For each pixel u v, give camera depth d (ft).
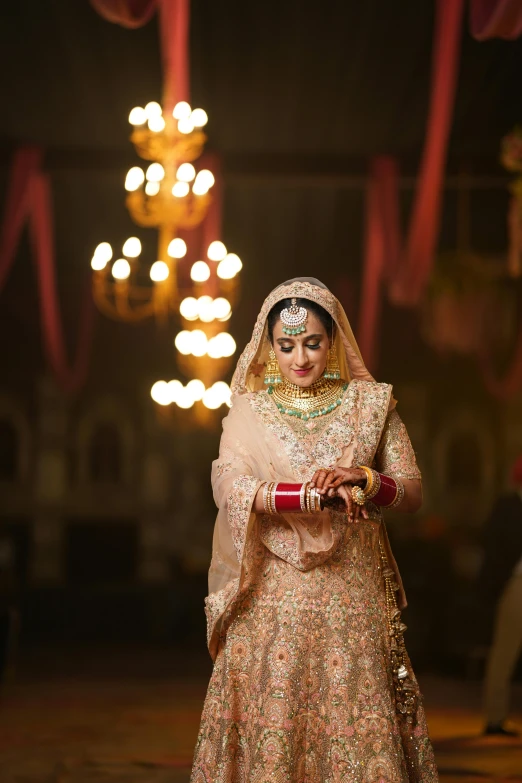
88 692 29.76
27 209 33.83
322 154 34.32
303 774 9.02
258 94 31.50
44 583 73.36
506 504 24.18
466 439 74.64
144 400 75.36
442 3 22.13
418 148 35.12
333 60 28.81
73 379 50.11
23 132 34.65
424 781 9.32
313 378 9.83
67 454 75.20
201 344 33.99
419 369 71.36
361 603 9.41
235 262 31.40
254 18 26.27
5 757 18.15
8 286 53.52
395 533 57.57
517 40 26.17
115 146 35.55
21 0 25.57
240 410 9.99
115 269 30.12
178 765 17.22
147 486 75.10
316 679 9.18
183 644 52.65
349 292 50.52
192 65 29.40
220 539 9.75
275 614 9.36
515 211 25.94
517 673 32.71
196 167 33.22
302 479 9.57
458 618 34.53
